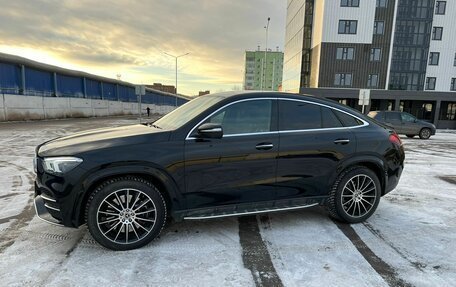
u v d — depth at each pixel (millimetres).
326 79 38469
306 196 4207
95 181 3385
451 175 7887
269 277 3113
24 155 9680
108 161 3373
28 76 24500
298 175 4098
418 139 19734
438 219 4707
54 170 3361
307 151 4090
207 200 3783
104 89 38406
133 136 3629
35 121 24297
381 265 3377
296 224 4434
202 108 3977
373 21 37281
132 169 3455
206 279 3062
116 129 4223
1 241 3764
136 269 3209
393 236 4094
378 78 38281
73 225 3436
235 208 3916
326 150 4184
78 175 3322
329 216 4754
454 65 38531
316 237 4023
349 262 3426
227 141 3783
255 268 3271
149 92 55906
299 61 44969
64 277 3043
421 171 8344
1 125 20078
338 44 37844
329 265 3357
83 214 3500
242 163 3830
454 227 4422
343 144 4273
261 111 4023
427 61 38281
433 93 37906
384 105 39500
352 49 37875
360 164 4469
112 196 3482
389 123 19891
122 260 3375
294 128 4121
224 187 3807
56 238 3852
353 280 3088
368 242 3910
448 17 38000
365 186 4477
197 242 3820
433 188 6508
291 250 3670
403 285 3025
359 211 4473
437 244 3891
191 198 3723
